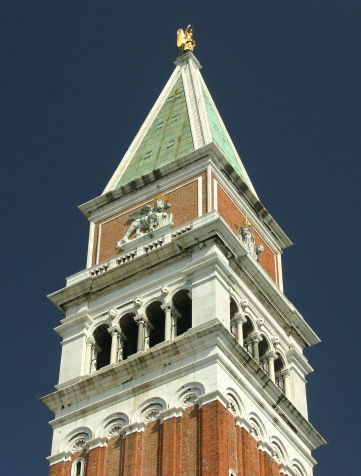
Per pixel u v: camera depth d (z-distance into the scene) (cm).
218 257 8944
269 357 9256
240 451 8081
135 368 8644
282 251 10719
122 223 10112
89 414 8644
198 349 8438
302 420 9044
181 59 12219
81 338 9238
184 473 7781
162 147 10781
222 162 10112
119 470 8138
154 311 9150
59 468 8431
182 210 9756
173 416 8138
